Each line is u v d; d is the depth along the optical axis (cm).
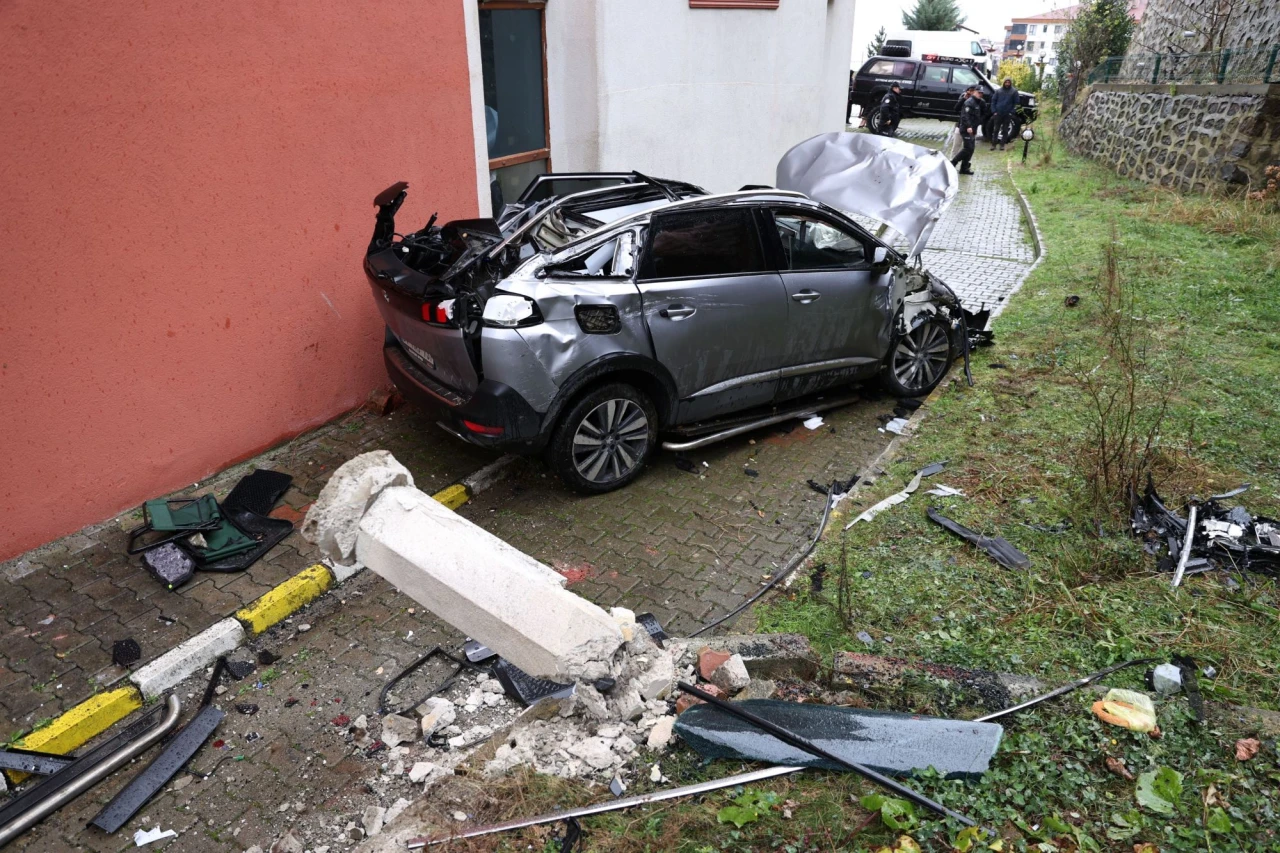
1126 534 459
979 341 755
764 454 598
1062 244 1116
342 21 531
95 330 447
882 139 669
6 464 425
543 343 463
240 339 523
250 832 303
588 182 630
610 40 809
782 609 414
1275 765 295
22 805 308
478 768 305
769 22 1021
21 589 420
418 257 525
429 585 322
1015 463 542
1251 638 372
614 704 321
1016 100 2123
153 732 344
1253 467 525
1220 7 1617
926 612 402
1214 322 784
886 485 524
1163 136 1467
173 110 456
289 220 534
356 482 337
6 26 384
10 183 399
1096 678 348
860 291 610
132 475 483
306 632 410
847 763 293
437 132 622
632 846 265
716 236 538
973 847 264
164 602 416
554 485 543
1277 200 1150
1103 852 263
